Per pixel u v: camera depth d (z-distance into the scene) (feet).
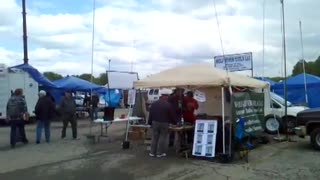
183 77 44.21
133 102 53.06
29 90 81.66
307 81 86.63
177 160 40.14
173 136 47.26
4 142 53.31
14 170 35.47
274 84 88.63
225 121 42.78
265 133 58.49
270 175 34.01
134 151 45.55
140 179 32.37
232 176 33.60
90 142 52.65
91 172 34.71
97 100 93.30
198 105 51.57
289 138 56.59
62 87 94.12
